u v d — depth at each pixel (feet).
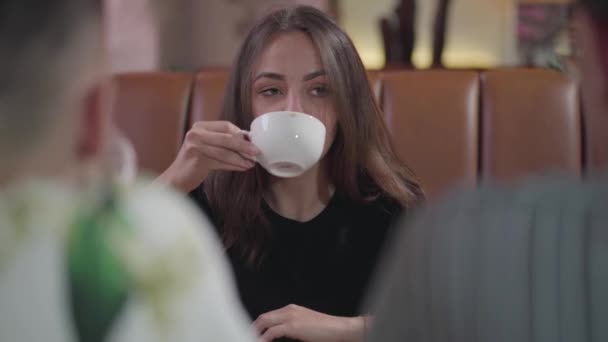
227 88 4.66
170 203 1.81
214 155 4.09
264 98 4.44
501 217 1.94
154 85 6.40
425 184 6.19
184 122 6.35
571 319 1.86
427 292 1.99
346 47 4.51
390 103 6.27
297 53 4.34
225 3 9.61
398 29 9.02
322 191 4.76
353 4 10.64
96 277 1.69
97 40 1.77
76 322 1.68
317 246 4.67
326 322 4.21
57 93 1.73
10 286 1.68
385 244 4.73
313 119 3.89
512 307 1.90
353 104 4.56
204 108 6.31
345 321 4.23
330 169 4.75
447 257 1.97
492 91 6.23
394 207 4.83
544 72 6.26
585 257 1.84
